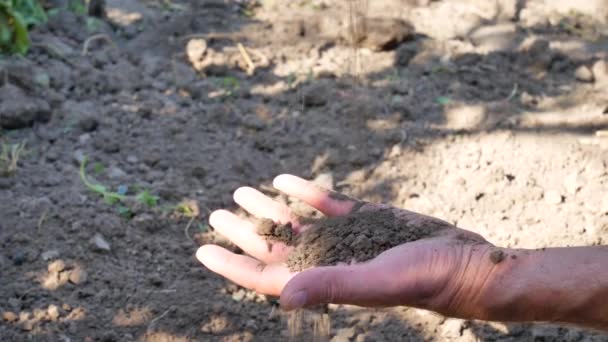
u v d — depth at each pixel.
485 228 1.52
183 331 1.37
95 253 1.45
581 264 1.18
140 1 1.92
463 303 1.19
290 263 1.25
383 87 1.75
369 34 1.82
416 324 1.40
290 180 1.35
